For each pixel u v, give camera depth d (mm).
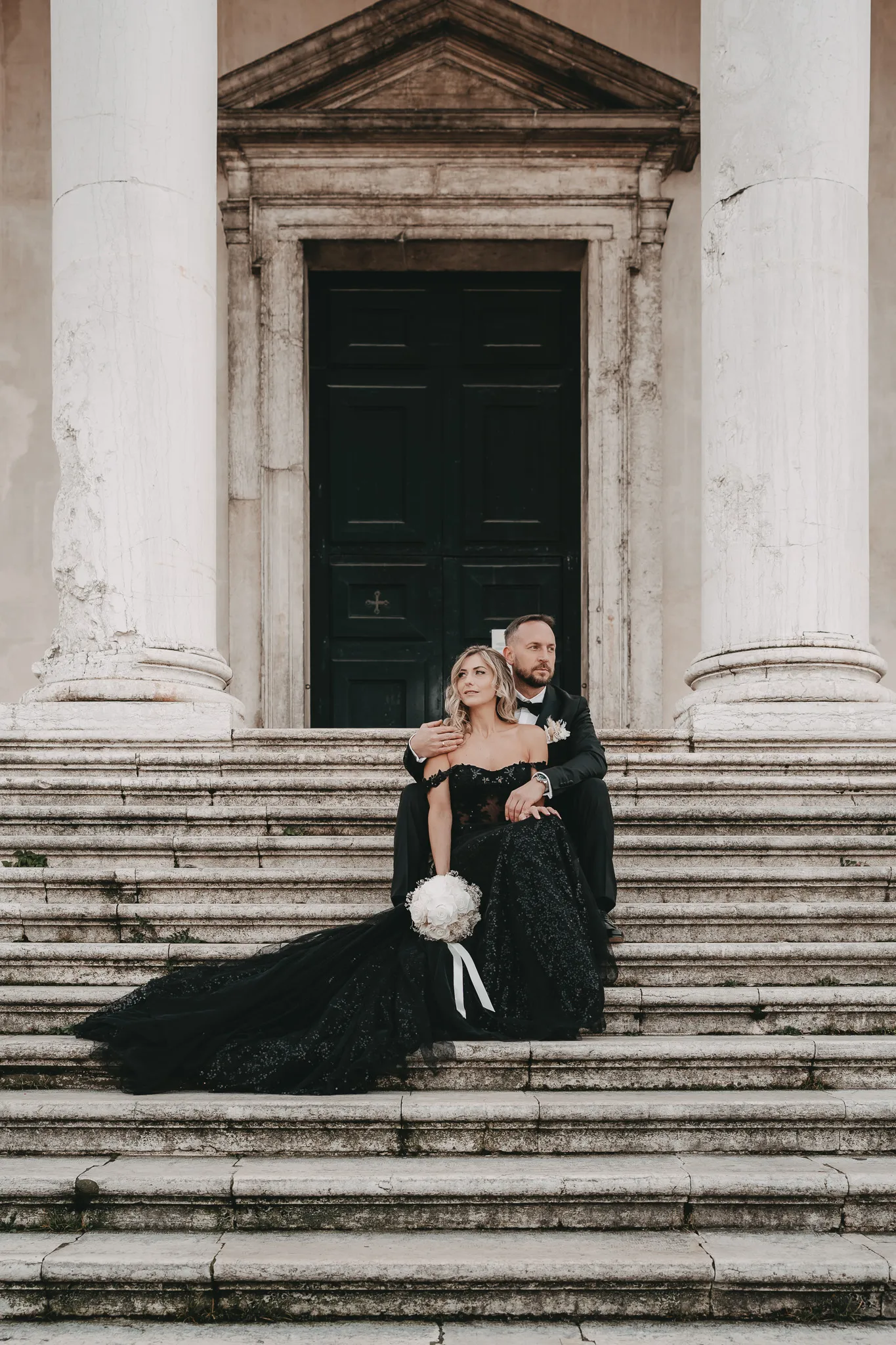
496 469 10867
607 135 10461
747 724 6730
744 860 5609
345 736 6855
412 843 4941
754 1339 3207
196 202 7414
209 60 7617
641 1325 3309
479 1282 3348
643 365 10492
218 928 5184
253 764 6445
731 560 7148
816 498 7051
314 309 10922
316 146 10484
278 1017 4512
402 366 10914
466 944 4609
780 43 7254
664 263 10656
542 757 5074
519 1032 4465
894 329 10672
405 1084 4309
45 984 4992
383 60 10492
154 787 6070
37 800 6086
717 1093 4234
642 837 5582
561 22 10812
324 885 5402
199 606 7258
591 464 10484
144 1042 4285
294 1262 3355
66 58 7340
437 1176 3664
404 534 10766
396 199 10516
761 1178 3666
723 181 7371
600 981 4547
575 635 10750
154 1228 3664
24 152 10773
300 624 10289
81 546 7086
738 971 4930
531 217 10531
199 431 7336
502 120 10414
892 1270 3346
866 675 7027
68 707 6801
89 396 7117
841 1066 4332
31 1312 3334
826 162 7203
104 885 5410
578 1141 3982
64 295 7238
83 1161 3912
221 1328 3283
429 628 10742
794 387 7090
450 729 4980
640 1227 3668
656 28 10805
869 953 4914
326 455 10812
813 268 7145
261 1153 3977
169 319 7211
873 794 6055
